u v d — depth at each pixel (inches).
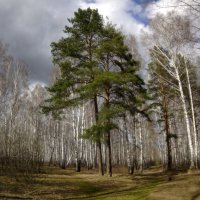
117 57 1023.0
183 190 472.4
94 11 1022.4
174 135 1259.2
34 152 1108.5
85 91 938.7
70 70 979.3
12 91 1619.1
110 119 972.6
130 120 1393.9
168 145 1246.3
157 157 2304.4
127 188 721.6
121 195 601.9
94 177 954.7
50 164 1779.0
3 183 717.3
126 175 1034.7
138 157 1866.4
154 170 1478.8
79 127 1528.1
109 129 898.1
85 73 955.3
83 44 1008.9
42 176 925.2
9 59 1616.6
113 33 1016.9
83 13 1018.7
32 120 1859.0
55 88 976.9
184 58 985.5
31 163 1048.8
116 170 1498.5
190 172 933.2
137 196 559.5
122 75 922.7
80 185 781.9
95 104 1003.3
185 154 1854.1
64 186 753.0
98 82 902.4
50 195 648.4
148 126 1759.4
